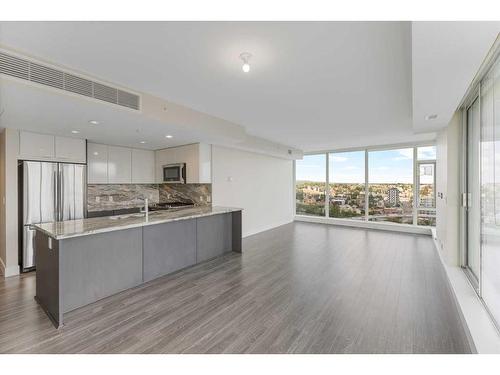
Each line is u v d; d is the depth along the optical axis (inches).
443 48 58.7
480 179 97.0
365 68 90.0
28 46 73.1
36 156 144.3
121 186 213.9
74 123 122.7
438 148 172.4
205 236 159.0
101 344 76.7
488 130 88.9
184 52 78.0
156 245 128.9
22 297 109.6
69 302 95.0
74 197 160.2
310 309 97.8
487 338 72.6
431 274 134.9
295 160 334.6
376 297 107.7
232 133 166.7
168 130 140.6
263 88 108.1
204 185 206.4
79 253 98.3
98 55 79.0
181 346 75.7
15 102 90.6
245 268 146.3
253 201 253.8
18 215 138.9
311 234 244.2
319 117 154.7
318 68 89.9
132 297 108.8
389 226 259.0
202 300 106.0
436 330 83.0
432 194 239.0
